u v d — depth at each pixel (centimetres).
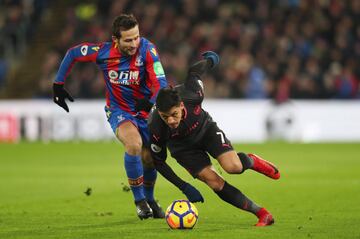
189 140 2784
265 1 9562
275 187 4425
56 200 3912
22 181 4928
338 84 8744
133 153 3061
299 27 9275
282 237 2584
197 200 2759
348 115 8525
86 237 2639
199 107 2816
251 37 9188
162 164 2783
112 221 3089
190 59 9056
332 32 9256
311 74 8781
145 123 3222
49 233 2755
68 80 9300
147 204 3144
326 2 9438
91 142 8612
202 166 2795
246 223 2967
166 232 2719
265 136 8581
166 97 2608
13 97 9975
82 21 9631
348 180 4756
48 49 10250
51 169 5766
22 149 7725
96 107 8700
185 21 9394
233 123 8588
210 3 9562
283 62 8950
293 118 8581
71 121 8744
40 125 8794
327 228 2798
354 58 8988
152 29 9331
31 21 10338
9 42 10081
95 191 4316
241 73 8888
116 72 3170
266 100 8600
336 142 8400
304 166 5806
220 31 9238
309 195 3981
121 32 3008
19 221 3122
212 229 2786
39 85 9919
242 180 4872
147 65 3144
